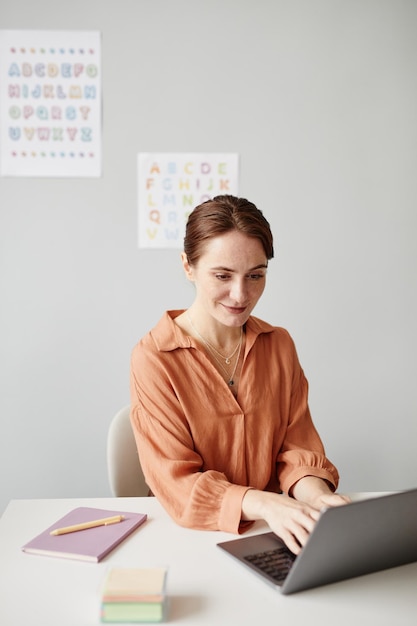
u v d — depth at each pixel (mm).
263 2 2322
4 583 1009
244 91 2344
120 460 1660
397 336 2447
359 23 2346
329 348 2439
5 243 2336
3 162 2311
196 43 2318
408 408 2469
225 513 1186
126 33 2303
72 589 990
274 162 2371
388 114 2379
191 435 1336
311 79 2354
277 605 941
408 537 1014
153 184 2346
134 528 1212
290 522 1090
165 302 2383
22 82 2295
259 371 1409
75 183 2332
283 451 1430
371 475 2480
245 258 1217
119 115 2322
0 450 2389
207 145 2354
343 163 2385
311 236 2402
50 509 1328
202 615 915
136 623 894
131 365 1403
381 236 2416
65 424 2395
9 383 2373
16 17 2273
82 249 2354
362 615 915
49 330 2371
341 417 2459
